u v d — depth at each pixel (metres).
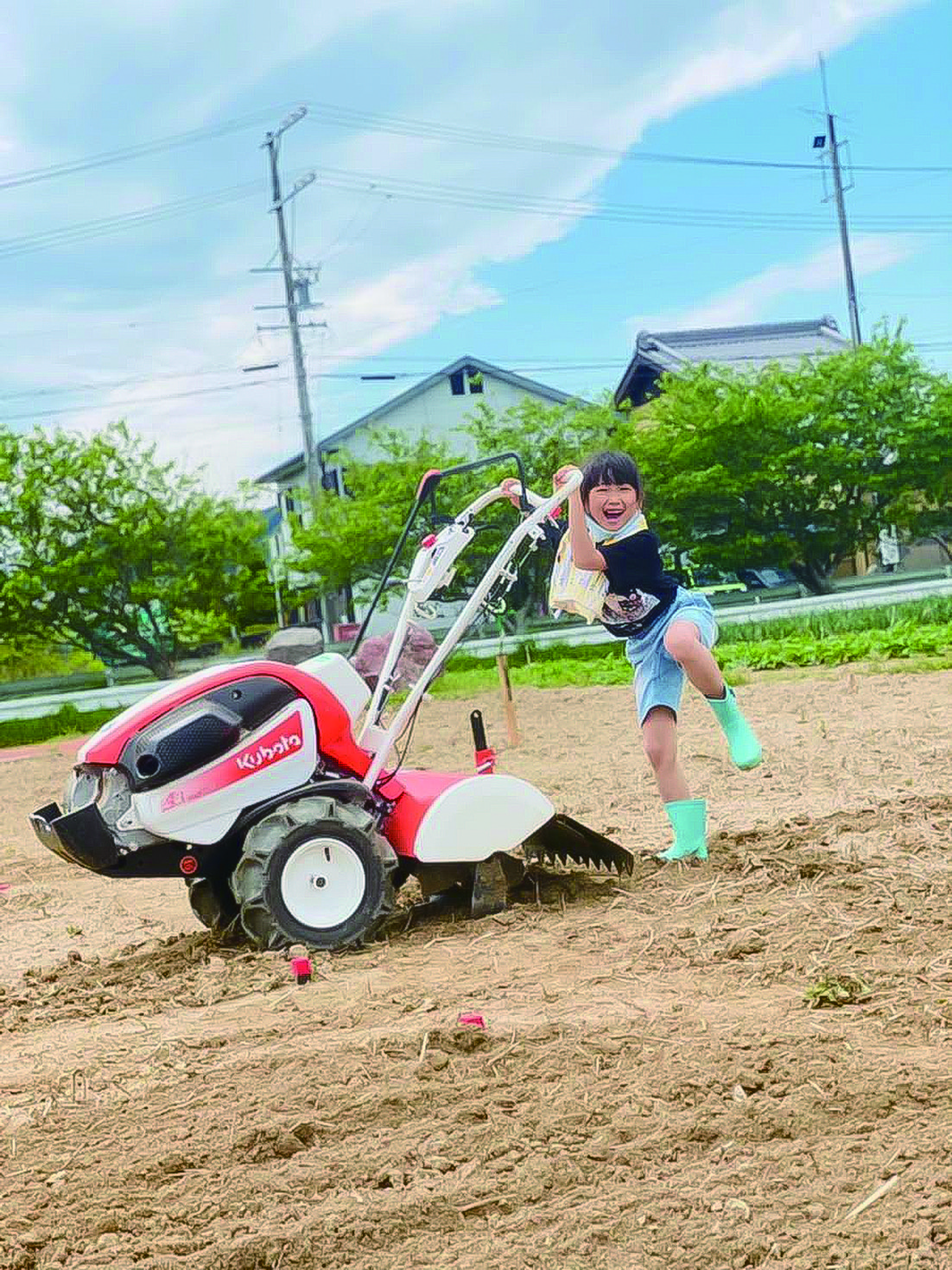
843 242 35.56
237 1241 2.09
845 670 11.88
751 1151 2.25
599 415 21.08
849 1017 2.84
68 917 5.05
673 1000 3.08
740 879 4.09
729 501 21.03
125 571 19.98
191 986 3.65
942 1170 2.13
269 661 4.04
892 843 4.41
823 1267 1.92
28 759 13.11
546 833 4.23
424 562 4.15
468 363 30.86
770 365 21.97
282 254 28.58
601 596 4.32
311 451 27.78
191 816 3.86
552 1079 2.61
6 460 19.08
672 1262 1.96
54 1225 2.21
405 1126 2.46
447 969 3.52
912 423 20.89
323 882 3.83
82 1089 2.86
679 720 9.00
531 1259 2.00
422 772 4.25
